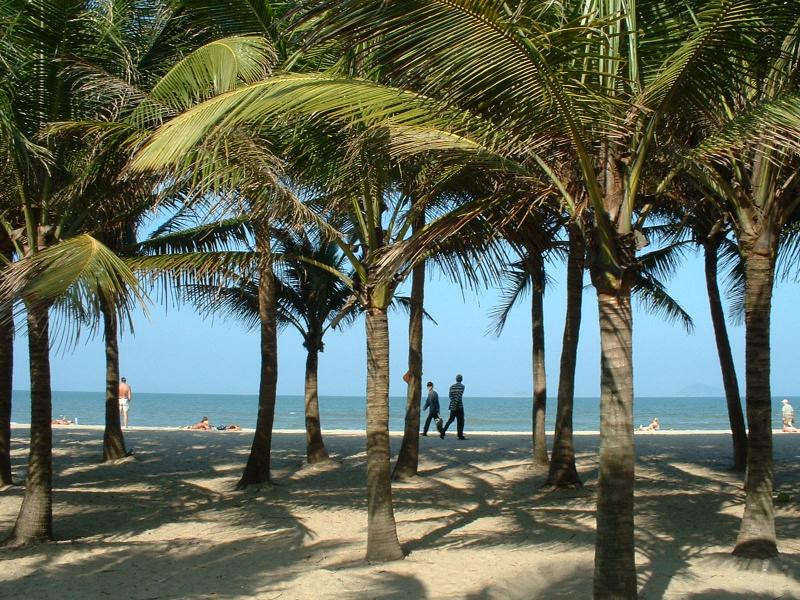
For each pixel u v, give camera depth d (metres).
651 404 148.00
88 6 8.18
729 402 13.78
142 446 18.50
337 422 57.41
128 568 7.61
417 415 13.69
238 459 16.28
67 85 8.49
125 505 11.16
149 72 9.15
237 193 7.16
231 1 8.17
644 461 15.20
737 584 6.72
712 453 16.53
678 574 7.09
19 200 9.01
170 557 8.05
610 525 5.37
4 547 8.51
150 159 4.80
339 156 7.10
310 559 7.90
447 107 5.20
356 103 5.14
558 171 6.03
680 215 12.28
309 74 5.66
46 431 8.93
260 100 4.95
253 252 8.46
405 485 12.90
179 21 8.94
